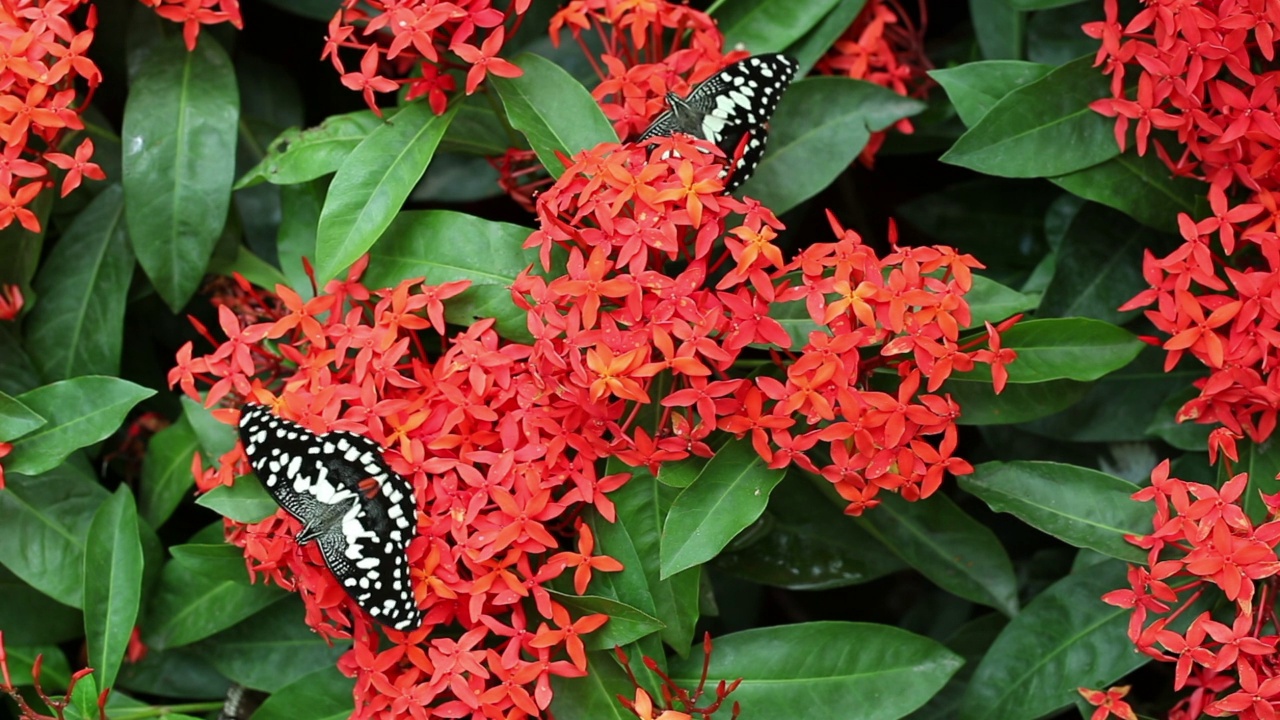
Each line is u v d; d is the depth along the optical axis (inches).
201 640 43.1
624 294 38.9
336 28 40.9
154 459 43.4
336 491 38.7
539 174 43.9
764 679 40.9
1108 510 40.5
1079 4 43.3
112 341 43.1
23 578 42.3
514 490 39.6
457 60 41.3
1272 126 40.0
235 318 40.8
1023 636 41.3
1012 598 42.2
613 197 39.4
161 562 43.0
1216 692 40.1
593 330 39.0
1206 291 41.1
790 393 39.1
